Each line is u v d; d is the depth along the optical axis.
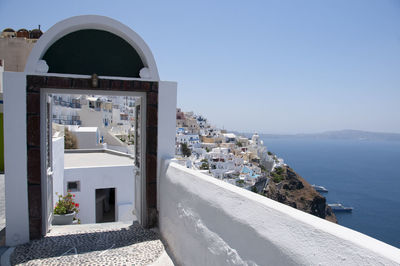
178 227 3.55
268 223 1.76
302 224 1.49
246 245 1.98
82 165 10.67
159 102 4.64
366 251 1.14
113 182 9.87
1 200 6.18
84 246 4.02
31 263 3.52
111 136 32.56
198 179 2.96
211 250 2.54
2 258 3.65
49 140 4.78
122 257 3.70
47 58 4.16
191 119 128.62
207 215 2.66
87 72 4.32
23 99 3.97
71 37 4.25
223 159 73.12
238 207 2.12
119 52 4.48
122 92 4.66
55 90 4.26
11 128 3.95
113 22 4.26
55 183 7.21
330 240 1.31
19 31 14.23
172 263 3.53
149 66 4.53
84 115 37.03
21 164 4.01
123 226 4.87
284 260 1.58
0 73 9.41
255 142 122.75
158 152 4.69
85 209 9.53
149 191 4.69
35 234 4.17
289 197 66.31
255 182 62.34
